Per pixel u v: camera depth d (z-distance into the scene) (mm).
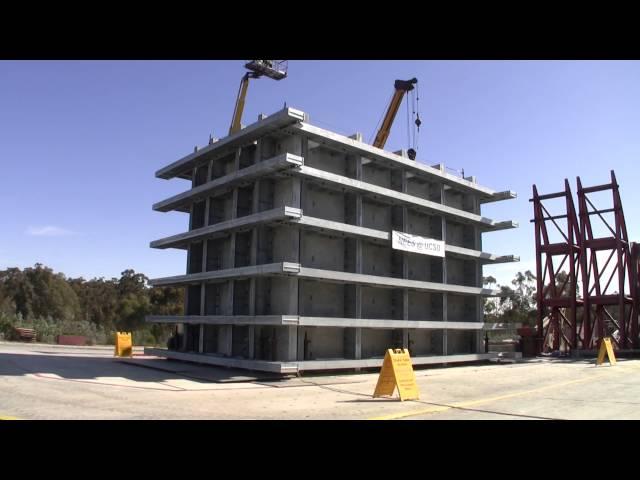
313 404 13734
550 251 43156
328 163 24938
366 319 24328
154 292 68750
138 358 28266
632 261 42375
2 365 21281
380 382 15250
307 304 23609
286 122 21859
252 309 22484
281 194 23391
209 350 25484
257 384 18641
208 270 26328
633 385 19844
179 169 29109
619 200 40906
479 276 32875
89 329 50375
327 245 24781
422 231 30266
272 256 23328
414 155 32375
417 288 27641
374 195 25859
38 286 69188
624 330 39969
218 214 26641
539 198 44031
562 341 45031
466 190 32875
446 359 28266
